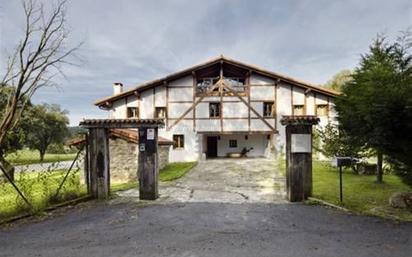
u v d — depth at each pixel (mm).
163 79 23828
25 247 5371
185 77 24078
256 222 6832
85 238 5828
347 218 7039
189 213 7805
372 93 8312
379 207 8008
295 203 8984
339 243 5316
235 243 5422
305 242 5406
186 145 23797
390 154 9109
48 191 9203
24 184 8547
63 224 6867
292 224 6613
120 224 6816
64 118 44094
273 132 23609
